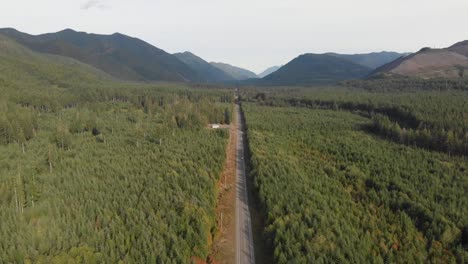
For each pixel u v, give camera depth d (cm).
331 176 9050
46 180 7675
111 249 5047
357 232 6053
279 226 6003
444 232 6034
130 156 9875
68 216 5906
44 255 4859
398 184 8100
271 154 10638
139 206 6400
